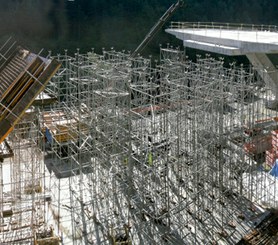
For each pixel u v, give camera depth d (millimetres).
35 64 16188
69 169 28594
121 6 69000
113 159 23125
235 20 79375
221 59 35688
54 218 22656
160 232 21234
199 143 22812
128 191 21547
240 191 24203
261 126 25844
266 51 31109
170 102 24203
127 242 20281
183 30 43531
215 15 77562
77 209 23562
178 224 21828
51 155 30234
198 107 21641
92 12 66062
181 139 24750
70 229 21703
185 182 23438
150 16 70000
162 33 67500
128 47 66312
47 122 30734
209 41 37594
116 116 22219
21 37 58594
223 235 21281
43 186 24109
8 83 17500
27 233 20484
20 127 23703
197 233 21297
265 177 25203
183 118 24156
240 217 22891
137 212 22562
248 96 26344
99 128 23859
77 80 25484
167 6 72438
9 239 19984
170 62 31172
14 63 19578
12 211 20891
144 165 22078
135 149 24875
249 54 36500
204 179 23078
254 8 81312
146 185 25047
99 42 65188
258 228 22031
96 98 24109
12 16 58969
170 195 23953
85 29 64812
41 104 18781
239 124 26281
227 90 27594
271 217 23016
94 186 23828
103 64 24891
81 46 63625
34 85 15734
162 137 24078
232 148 25609
